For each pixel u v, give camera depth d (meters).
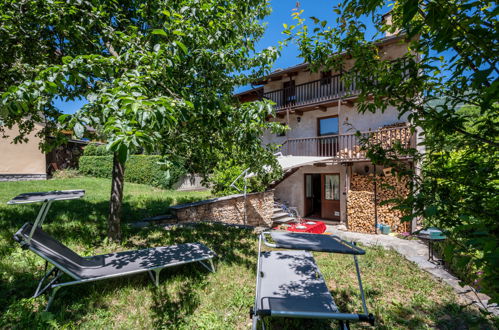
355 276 4.99
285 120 15.20
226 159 7.37
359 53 2.85
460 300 4.14
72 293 3.59
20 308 3.09
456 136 2.18
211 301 3.68
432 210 1.37
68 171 18.75
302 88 14.44
